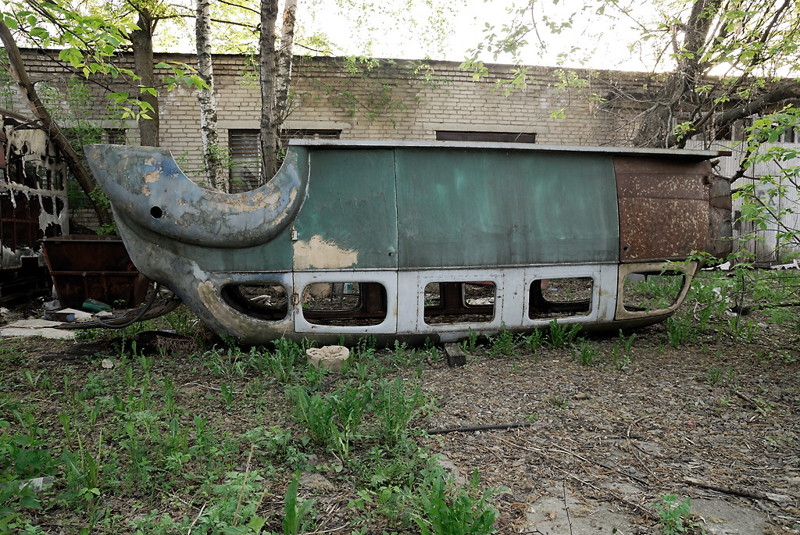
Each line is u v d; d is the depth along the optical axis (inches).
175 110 400.2
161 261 174.4
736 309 251.8
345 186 176.7
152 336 198.5
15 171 310.2
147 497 96.1
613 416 136.1
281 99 298.8
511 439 122.6
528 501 96.0
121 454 111.3
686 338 210.7
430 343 188.5
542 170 191.2
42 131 342.0
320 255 175.6
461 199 183.2
